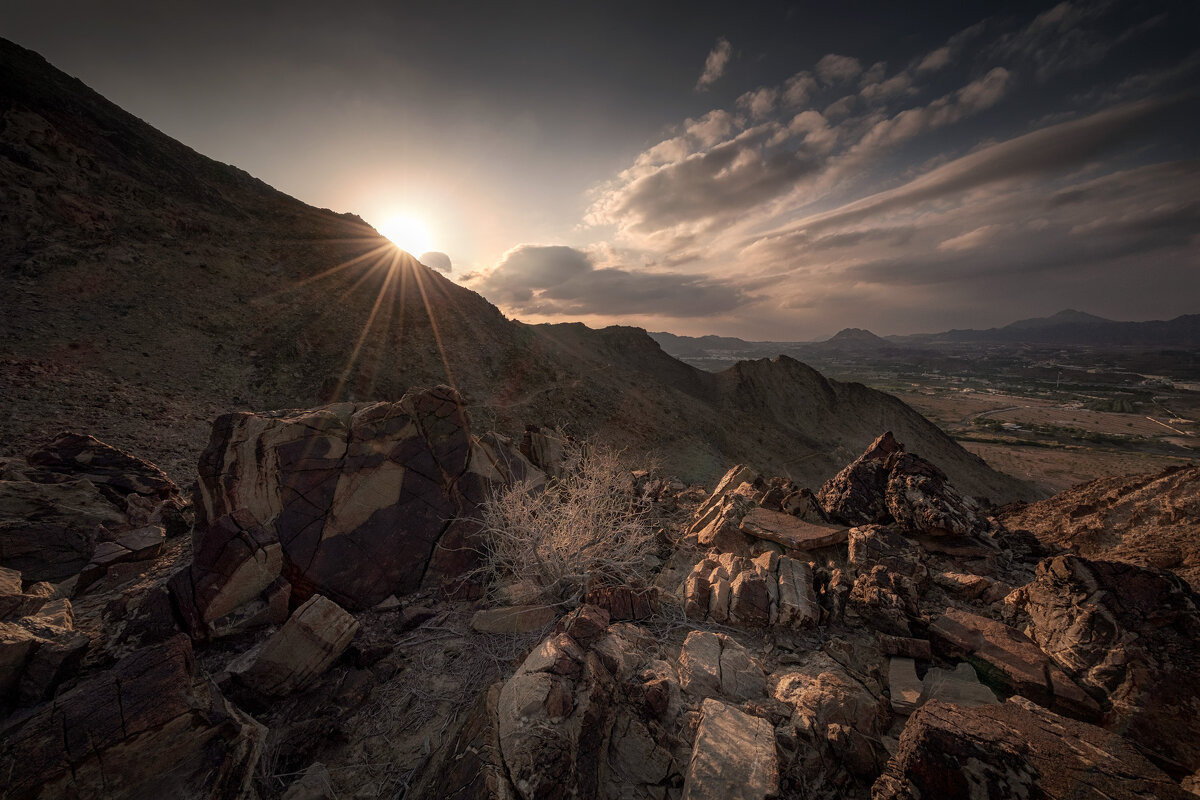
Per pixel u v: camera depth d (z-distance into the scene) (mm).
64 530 6395
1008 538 6359
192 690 2971
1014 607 4660
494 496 5930
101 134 37000
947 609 4723
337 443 5645
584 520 5777
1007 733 2752
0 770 2318
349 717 3699
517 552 5562
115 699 2721
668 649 4340
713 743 3025
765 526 6566
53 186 26812
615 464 8344
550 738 2879
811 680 3795
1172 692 3160
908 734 2908
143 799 2537
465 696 3861
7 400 14438
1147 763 2502
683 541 7227
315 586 4922
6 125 28156
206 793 2664
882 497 7055
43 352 19000
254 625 4348
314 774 3125
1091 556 7078
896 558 5562
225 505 5094
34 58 41406
